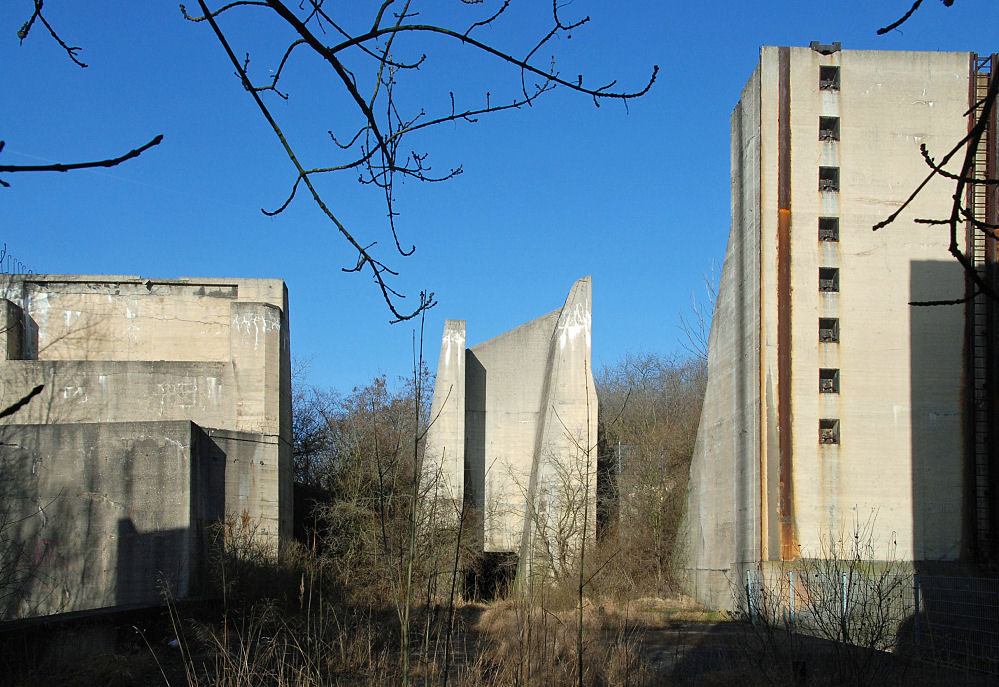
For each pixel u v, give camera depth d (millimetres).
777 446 29516
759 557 28812
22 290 31156
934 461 29609
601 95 4453
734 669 14562
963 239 30469
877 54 31438
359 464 35031
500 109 4758
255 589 21219
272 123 4285
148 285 31781
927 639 17516
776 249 30562
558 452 34344
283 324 31859
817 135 31047
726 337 33375
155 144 3211
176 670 15336
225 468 25906
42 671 14352
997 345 29766
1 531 21219
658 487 39969
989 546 28922
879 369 30094
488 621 21188
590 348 35625
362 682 11984
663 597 34781
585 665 13000
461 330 38688
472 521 35250
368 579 23188
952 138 31094
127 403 28141
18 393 27672
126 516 22953
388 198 4855
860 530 29219
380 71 4535
